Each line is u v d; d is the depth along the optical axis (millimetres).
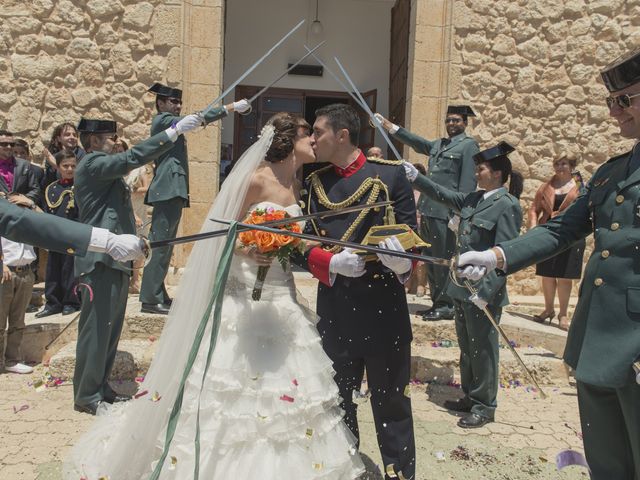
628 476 2234
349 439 2537
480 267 2314
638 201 2080
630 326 2047
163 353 2482
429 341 5277
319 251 2658
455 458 3477
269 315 2514
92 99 6520
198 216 6578
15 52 6453
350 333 2744
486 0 6742
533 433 3898
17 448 3400
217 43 6574
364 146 9508
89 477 2463
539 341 5395
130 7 6480
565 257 5504
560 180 6152
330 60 9469
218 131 6598
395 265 2506
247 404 2279
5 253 4633
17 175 5770
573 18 6773
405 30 7707
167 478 2193
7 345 4746
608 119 6797
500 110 6828
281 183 2717
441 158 5457
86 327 3801
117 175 3707
